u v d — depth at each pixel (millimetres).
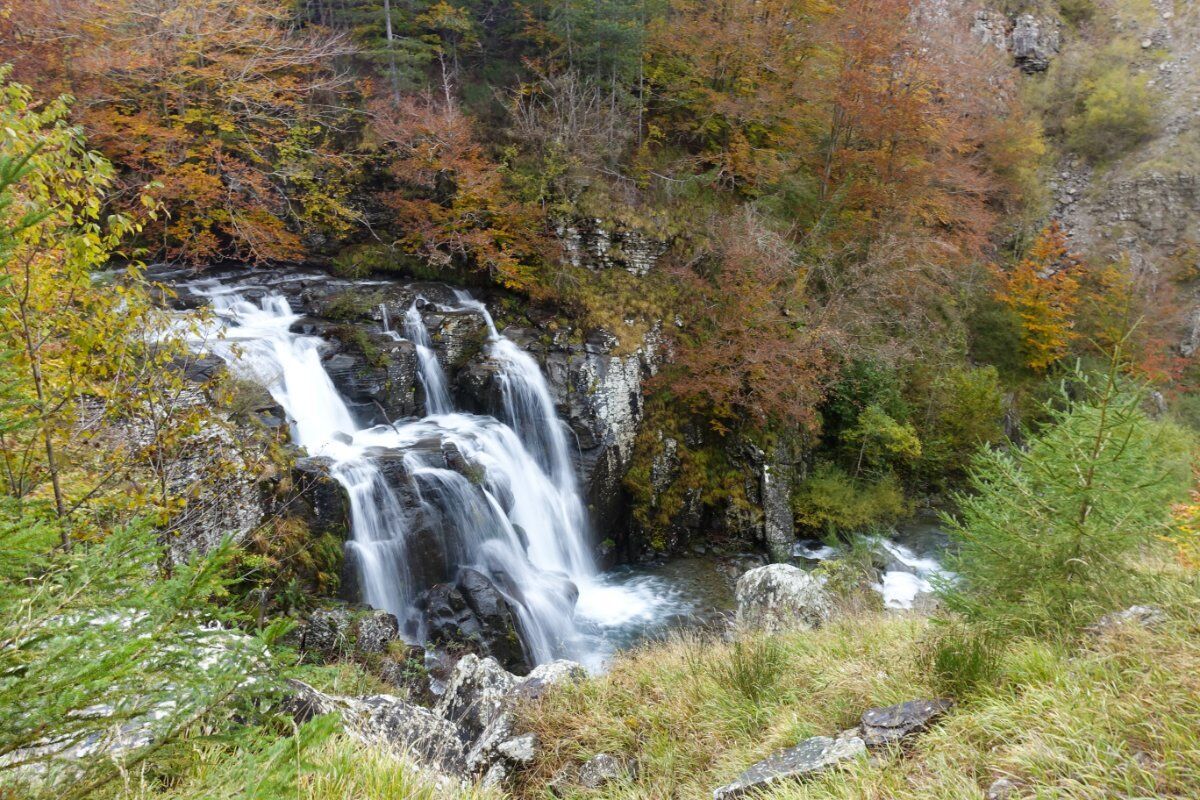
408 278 17844
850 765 3561
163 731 2340
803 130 21422
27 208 4652
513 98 18359
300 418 12281
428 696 8789
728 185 20391
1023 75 32281
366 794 3326
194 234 15398
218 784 2324
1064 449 4461
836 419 18500
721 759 4629
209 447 8477
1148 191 28234
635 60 18875
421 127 16156
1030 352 23703
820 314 17188
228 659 2318
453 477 11969
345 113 18297
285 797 2322
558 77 18453
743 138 19703
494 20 21297
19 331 4539
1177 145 28797
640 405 16234
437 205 16828
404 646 9359
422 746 4965
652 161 19328
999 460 4820
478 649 10172
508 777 5164
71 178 5500
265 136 17156
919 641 4957
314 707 4129
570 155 17156
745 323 16625
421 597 11008
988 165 27141
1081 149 30625
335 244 18203
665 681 5926
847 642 5797
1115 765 2906
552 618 11820
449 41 20359
